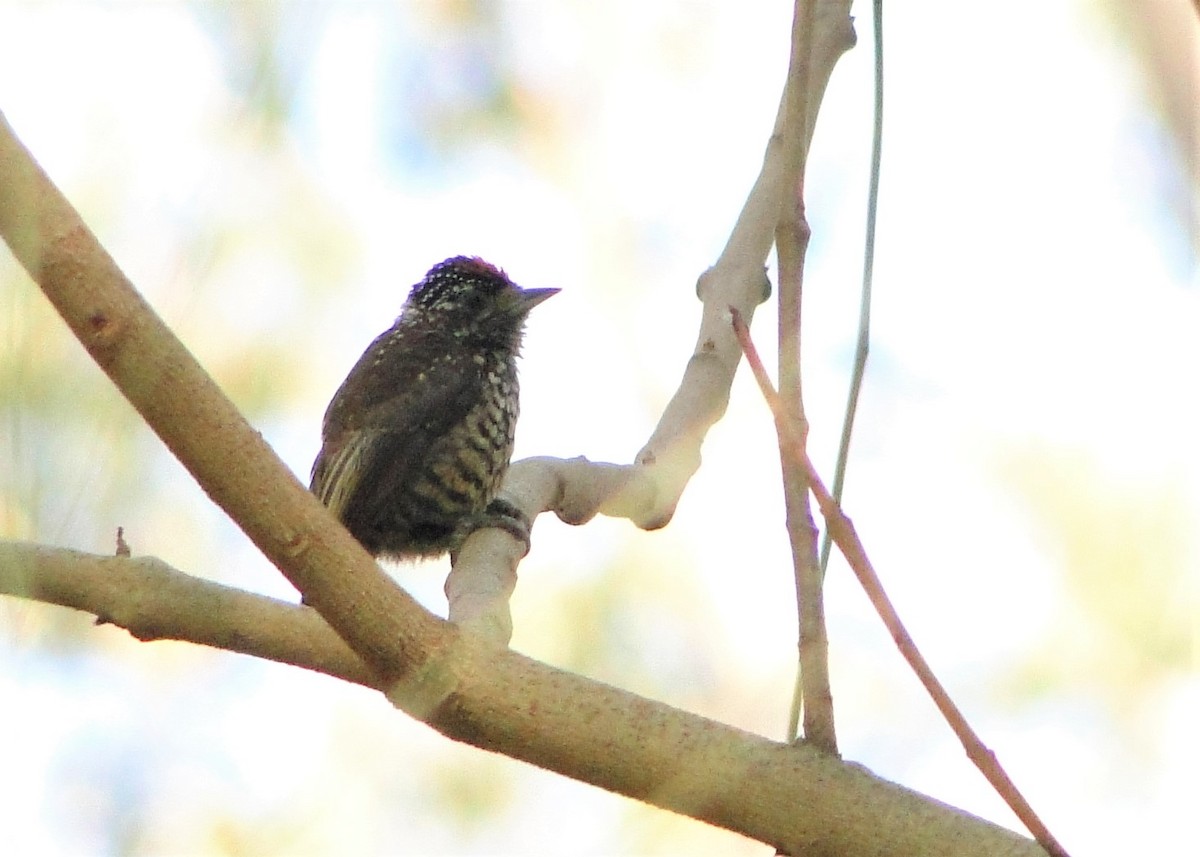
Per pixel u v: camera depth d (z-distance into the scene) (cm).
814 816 493
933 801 497
